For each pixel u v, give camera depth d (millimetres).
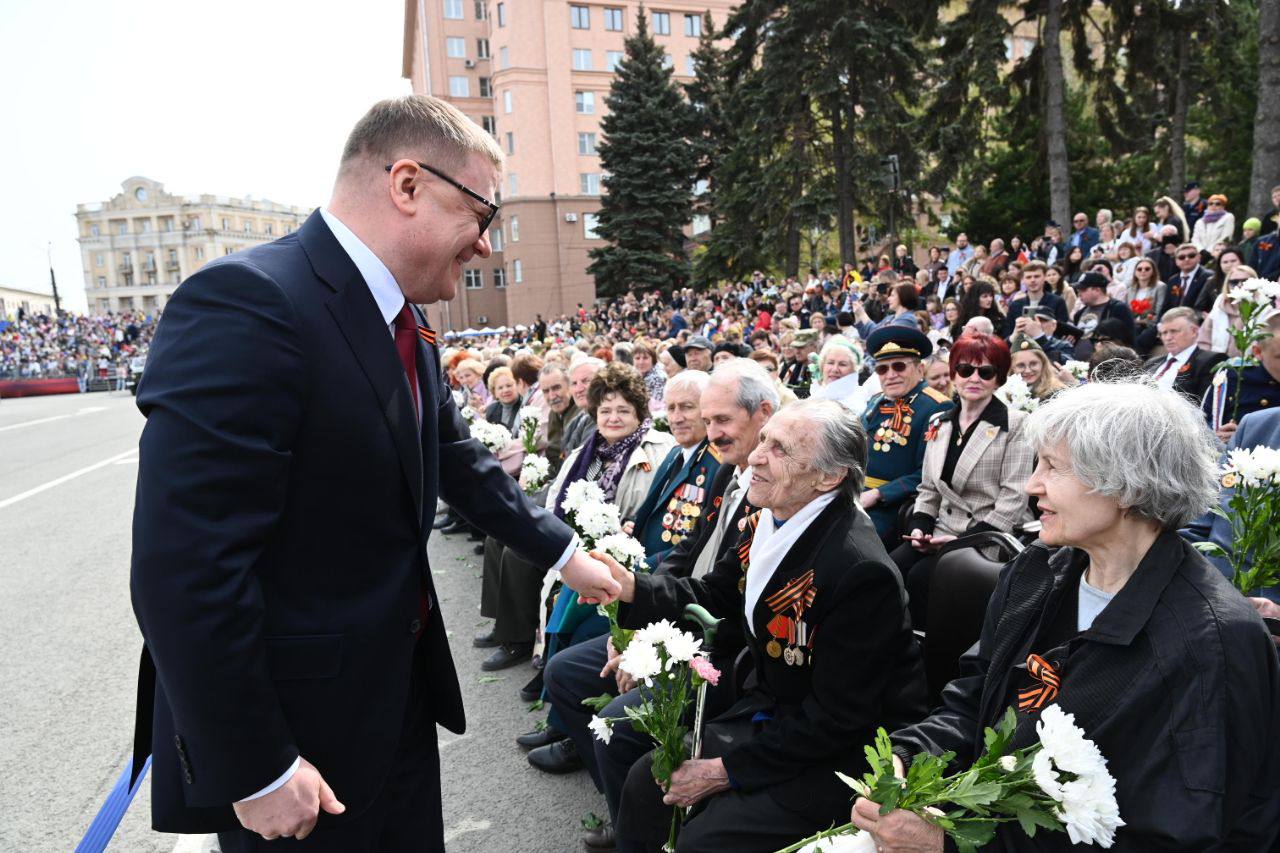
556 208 43094
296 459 1275
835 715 1879
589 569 1981
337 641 1325
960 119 17797
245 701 1155
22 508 8219
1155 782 1205
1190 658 1232
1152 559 1357
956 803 1294
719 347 7324
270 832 1215
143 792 2977
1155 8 16906
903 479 3988
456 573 5738
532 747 3238
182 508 1128
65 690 3838
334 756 1343
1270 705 1244
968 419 3684
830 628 1917
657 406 6906
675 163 35344
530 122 42781
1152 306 7898
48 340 45094
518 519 1852
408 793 1581
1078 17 17469
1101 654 1332
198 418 1146
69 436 14703
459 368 7969
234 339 1193
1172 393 1429
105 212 91812
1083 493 1382
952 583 2338
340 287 1349
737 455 2715
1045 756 1181
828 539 2014
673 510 3346
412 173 1372
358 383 1322
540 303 43344
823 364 5422
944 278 13336
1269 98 11016
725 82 26562
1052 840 1270
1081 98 24312
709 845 1922
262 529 1194
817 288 16453
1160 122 20844
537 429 5984
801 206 23000
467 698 3732
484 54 47906
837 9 21062
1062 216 15844
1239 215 22609
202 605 1116
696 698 2262
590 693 2662
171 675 1137
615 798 2420
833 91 20984
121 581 5570
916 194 22078
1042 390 4473
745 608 2168
